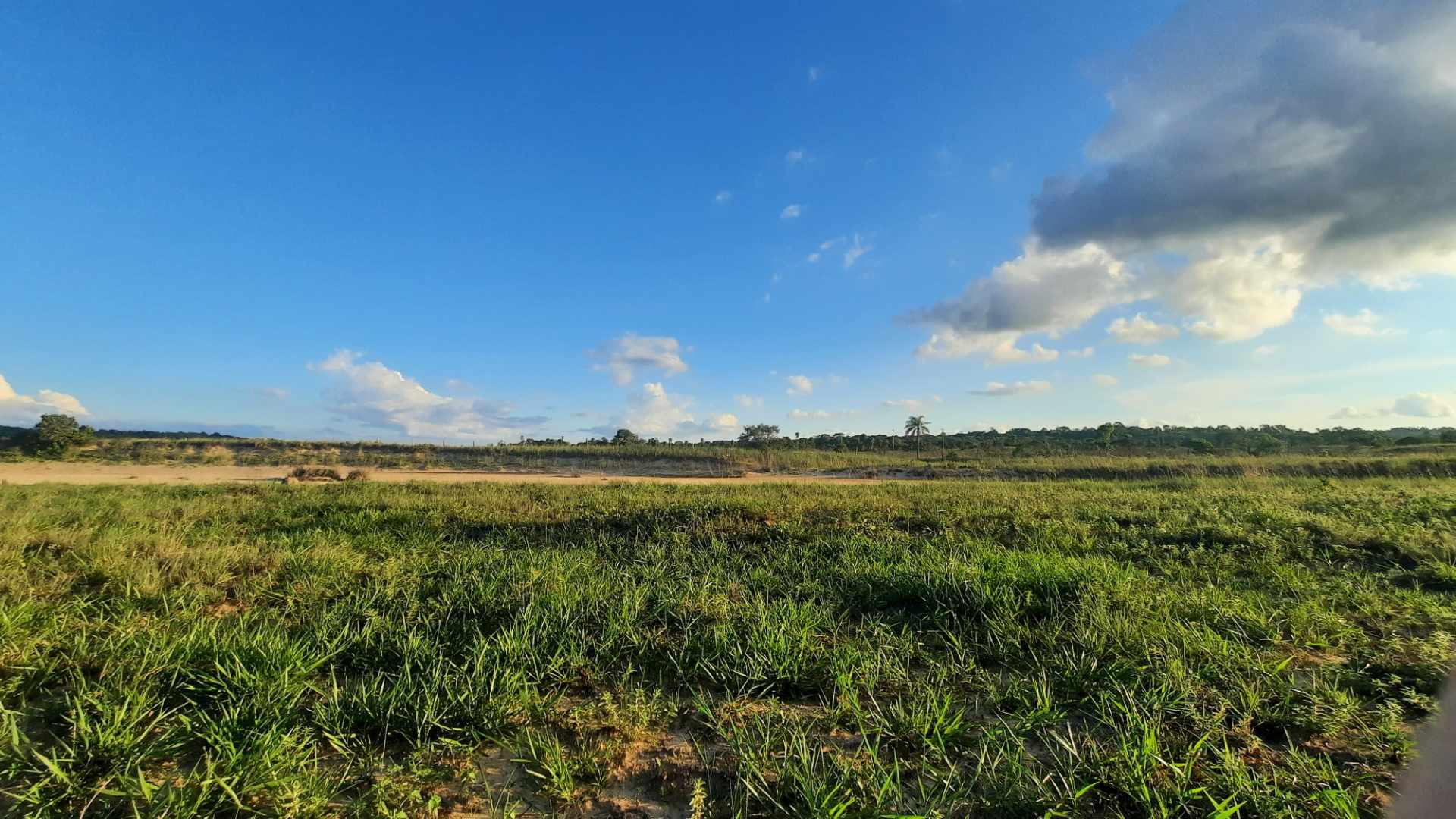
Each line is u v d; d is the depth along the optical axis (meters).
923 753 3.23
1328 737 3.28
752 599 5.84
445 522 10.97
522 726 3.52
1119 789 2.85
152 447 41.59
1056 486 17.67
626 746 3.35
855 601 5.82
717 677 4.10
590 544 8.97
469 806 2.89
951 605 5.39
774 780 2.98
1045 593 5.54
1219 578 6.32
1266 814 2.63
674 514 10.80
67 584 6.12
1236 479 18.66
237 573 6.90
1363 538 7.85
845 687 3.78
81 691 3.57
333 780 3.02
